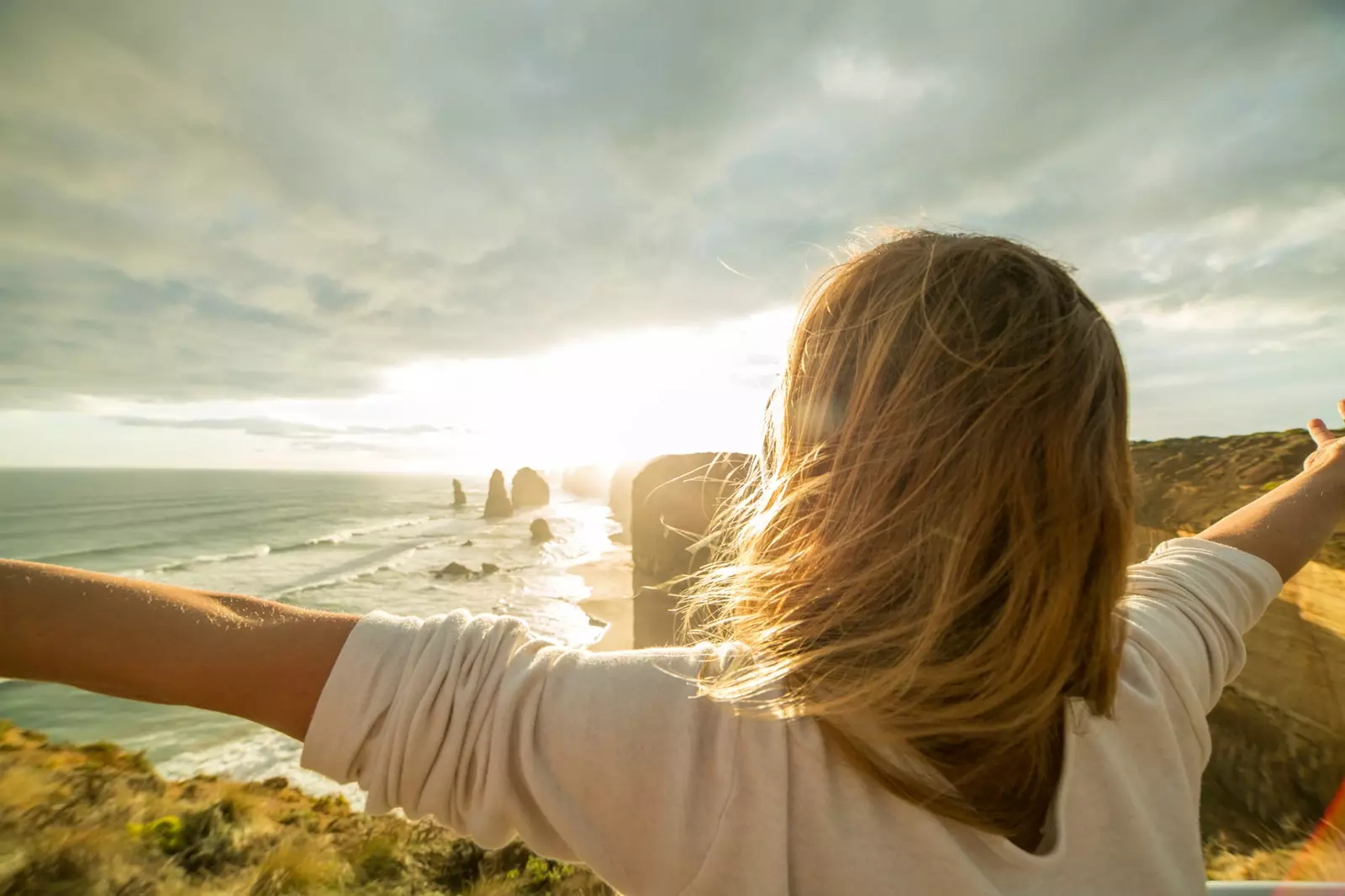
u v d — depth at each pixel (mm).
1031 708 648
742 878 645
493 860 5219
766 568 765
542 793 669
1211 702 906
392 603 47031
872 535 686
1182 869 741
